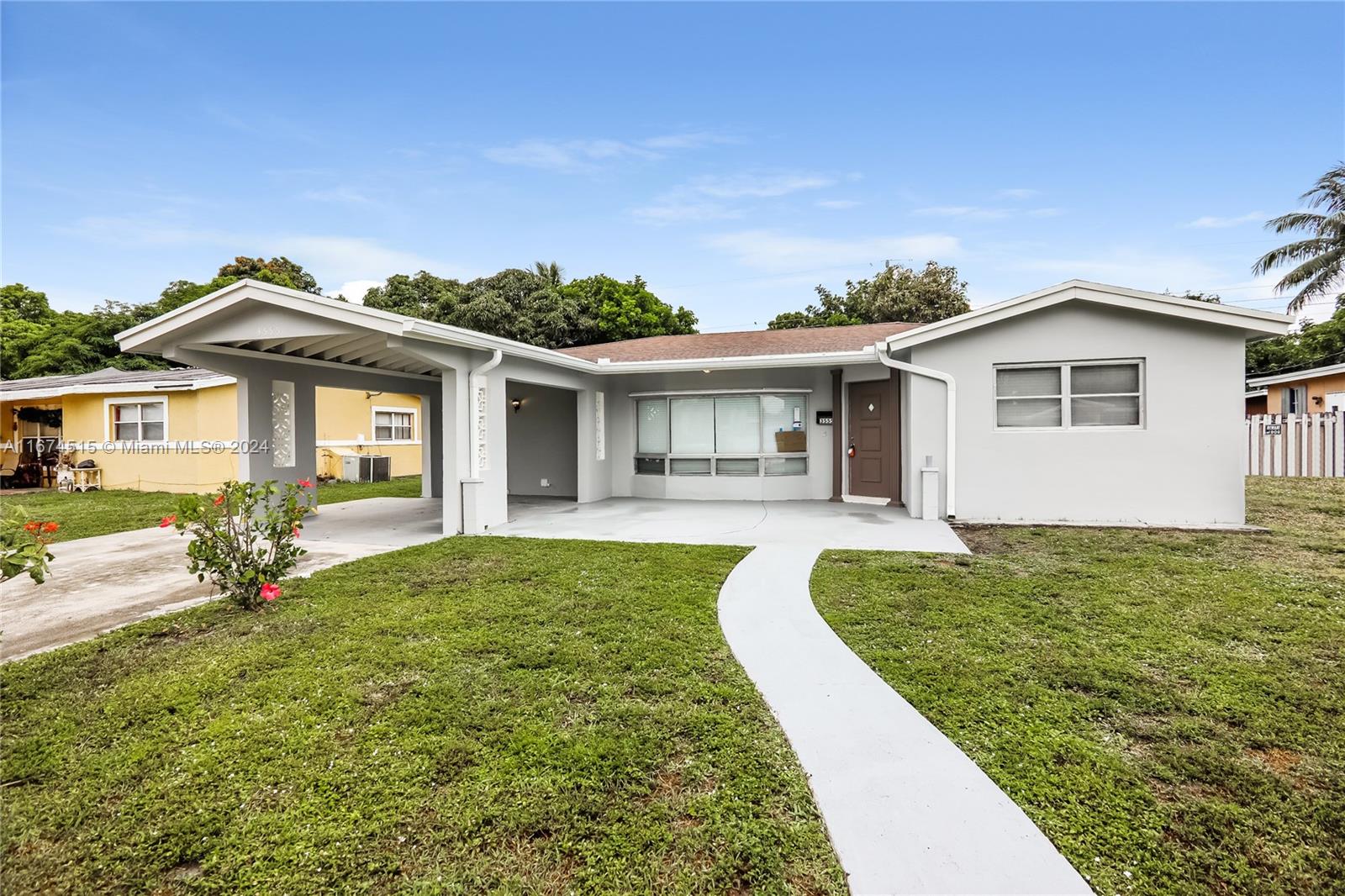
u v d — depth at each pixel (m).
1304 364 25.19
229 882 2.00
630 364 10.76
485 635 4.23
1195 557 6.22
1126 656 3.77
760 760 2.69
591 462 11.40
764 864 2.07
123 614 4.91
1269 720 2.99
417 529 8.91
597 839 2.20
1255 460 13.48
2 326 26.70
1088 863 2.06
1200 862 2.05
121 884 2.01
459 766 2.65
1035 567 5.92
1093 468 8.17
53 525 3.33
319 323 7.25
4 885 2.00
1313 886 1.95
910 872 2.02
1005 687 3.38
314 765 2.67
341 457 17.77
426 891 1.96
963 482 8.62
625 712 3.12
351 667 3.72
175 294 30.62
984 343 8.49
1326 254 21.05
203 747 2.82
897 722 3.03
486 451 8.59
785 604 4.90
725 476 11.62
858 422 11.19
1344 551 6.45
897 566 6.02
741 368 10.43
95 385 15.09
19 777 2.60
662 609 4.80
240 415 9.20
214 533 4.92
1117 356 8.03
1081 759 2.68
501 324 28.52
